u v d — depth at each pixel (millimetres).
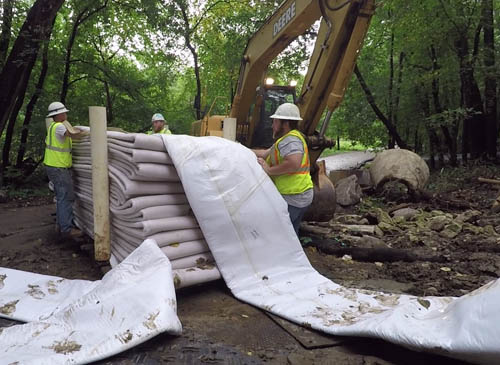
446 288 4023
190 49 16375
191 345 2689
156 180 3752
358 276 4449
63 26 15141
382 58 17312
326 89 5652
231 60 16422
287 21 5793
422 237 6039
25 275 3877
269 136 7801
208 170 3762
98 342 2539
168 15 14680
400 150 9672
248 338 2857
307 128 5938
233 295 3656
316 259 5133
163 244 3660
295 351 2672
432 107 17203
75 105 14945
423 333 2396
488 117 13953
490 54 13430
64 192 5336
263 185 3984
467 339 2168
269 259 3883
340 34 5180
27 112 13430
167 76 16672
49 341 2611
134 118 15461
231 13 16594
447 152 18438
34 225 7223
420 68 15836
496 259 4852
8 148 13062
